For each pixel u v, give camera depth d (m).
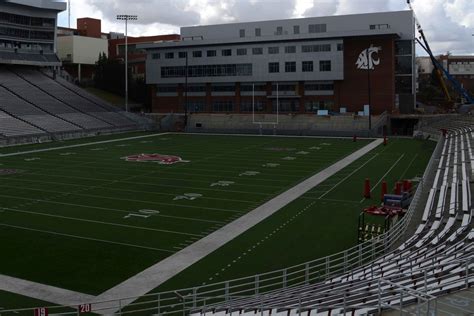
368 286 13.08
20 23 75.38
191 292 16.83
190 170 39.56
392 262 16.42
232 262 19.58
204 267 19.05
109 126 70.62
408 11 76.62
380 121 69.62
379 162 43.72
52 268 18.81
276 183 34.59
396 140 61.72
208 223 24.80
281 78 78.50
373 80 75.31
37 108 68.44
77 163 42.81
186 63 82.38
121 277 18.05
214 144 57.78
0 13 72.31
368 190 30.09
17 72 77.38
